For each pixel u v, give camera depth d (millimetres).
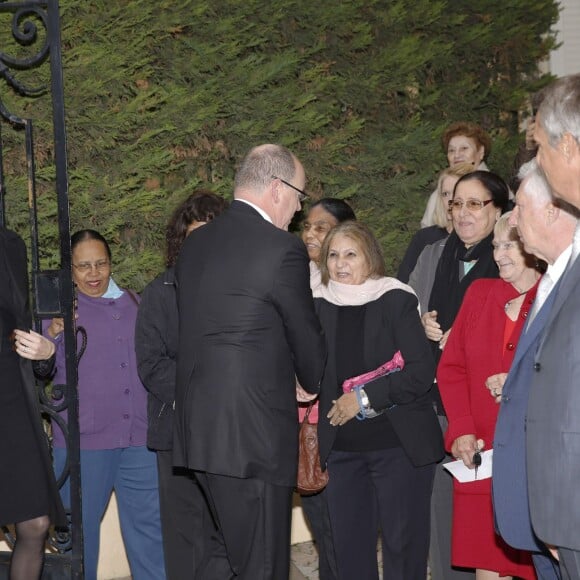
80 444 4012
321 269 3912
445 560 3967
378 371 3738
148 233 4961
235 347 3338
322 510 4047
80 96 4695
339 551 3863
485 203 3980
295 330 3346
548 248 2791
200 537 3990
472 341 3633
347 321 3818
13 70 4605
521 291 3584
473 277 4004
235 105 5188
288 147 5406
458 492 3682
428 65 6035
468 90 6145
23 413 3482
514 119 6465
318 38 5512
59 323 4086
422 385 3689
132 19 4824
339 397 3791
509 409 2873
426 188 5953
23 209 4602
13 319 3500
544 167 2445
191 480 3945
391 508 3789
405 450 3738
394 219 5758
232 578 3707
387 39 5832
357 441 3777
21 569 3533
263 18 5277
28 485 3449
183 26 5008
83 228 4785
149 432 3947
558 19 6582
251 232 3393
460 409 3680
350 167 5645
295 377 3531
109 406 4090
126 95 4898
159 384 3838
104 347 4105
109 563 4891
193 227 3867
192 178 5102
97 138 4781
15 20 3611
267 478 3350
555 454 2455
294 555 5086
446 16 6039
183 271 3488
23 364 3553
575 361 2434
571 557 2477
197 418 3365
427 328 4047
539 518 2506
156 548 4223
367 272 3828
